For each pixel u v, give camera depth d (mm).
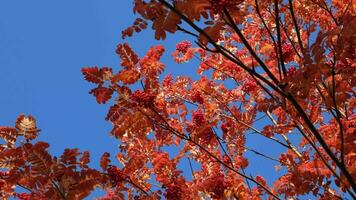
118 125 5094
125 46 5031
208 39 3498
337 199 4934
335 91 4086
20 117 4270
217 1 3311
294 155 5750
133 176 5734
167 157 5949
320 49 3592
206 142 6203
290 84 3713
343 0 6070
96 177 4473
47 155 4328
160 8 3400
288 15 6145
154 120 5191
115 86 4949
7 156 4262
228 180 5840
